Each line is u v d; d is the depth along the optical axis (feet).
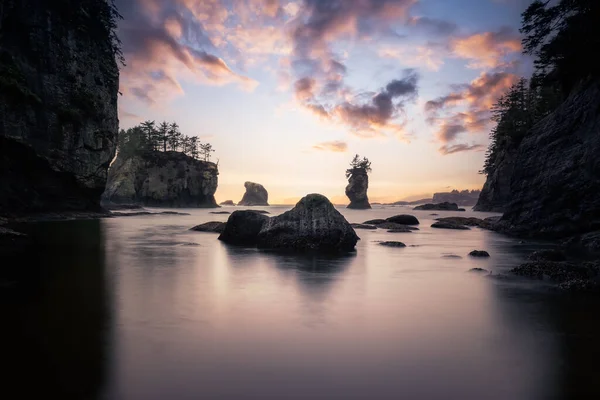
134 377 15.01
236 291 31.45
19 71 131.95
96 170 168.04
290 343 19.12
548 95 203.62
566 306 27.04
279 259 51.16
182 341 19.24
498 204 321.73
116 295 29.35
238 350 18.08
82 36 163.94
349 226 66.28
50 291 30.42
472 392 14.05
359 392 13.92
